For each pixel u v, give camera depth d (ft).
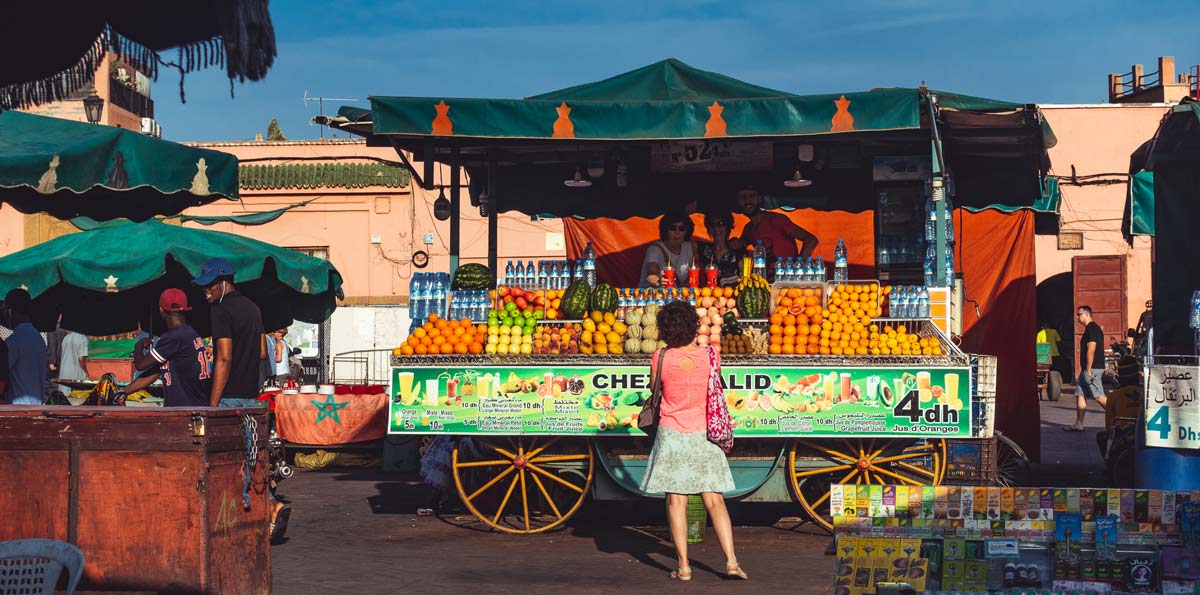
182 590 20.27
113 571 20.45
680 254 38.17
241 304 26.91
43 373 33.71
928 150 40.01
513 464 30.32
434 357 29.60
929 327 30.81
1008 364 46.44
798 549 28.14
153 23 18.44
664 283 33.40
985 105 31.83
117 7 18.42
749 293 30.42
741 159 38.58
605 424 29.17
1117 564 20.01
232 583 21.24
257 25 16.03
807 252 40.34
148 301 44.24
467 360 29.53
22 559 14.53
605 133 31.19
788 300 29.68
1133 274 90.68
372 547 28.48
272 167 93.35
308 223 93.71
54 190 22.53
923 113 31.96
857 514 20.81
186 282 43.65
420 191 92.43
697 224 48.91
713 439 24.32
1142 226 37.24
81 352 52.85
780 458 29.37
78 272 38.40
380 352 92.63
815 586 23.89
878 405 28.45
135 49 18.60
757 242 37.86
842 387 28.55
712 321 29.53
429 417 29.55
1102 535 20.11
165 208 28.25
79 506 20.53
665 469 24.27
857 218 46.96
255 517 22.16
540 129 31.37
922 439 29.71
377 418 45.75
